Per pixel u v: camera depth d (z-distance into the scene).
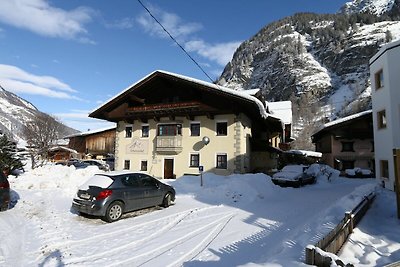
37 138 37.88
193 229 7.81
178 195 14.09
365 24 166.38
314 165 25.75
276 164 32.53
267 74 166.50
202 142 22.28
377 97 17.03
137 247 6.29
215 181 17.38
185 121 23.31
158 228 7.91
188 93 23.75
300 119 106.75
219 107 21.31
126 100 25.77
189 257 5.62
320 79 139.50
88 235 7.21
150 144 24.52
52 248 6.18
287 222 8.65
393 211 9.94
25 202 11.24
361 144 33.28
